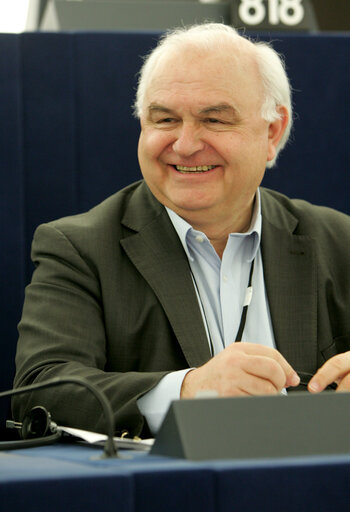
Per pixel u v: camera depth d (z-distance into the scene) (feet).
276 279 8.73
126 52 10.39
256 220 8.82
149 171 8.56
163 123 8.46
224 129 8.38
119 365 8.06
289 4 11.67
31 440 5.90
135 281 8.29
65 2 11.50
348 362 6.93
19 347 7.93
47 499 3.48
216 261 8.71
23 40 10.13
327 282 9.00
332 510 3.84
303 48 10.91
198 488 3.72
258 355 6.56
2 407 9.86
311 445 4.51
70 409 6.82
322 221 9.52
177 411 4.46
